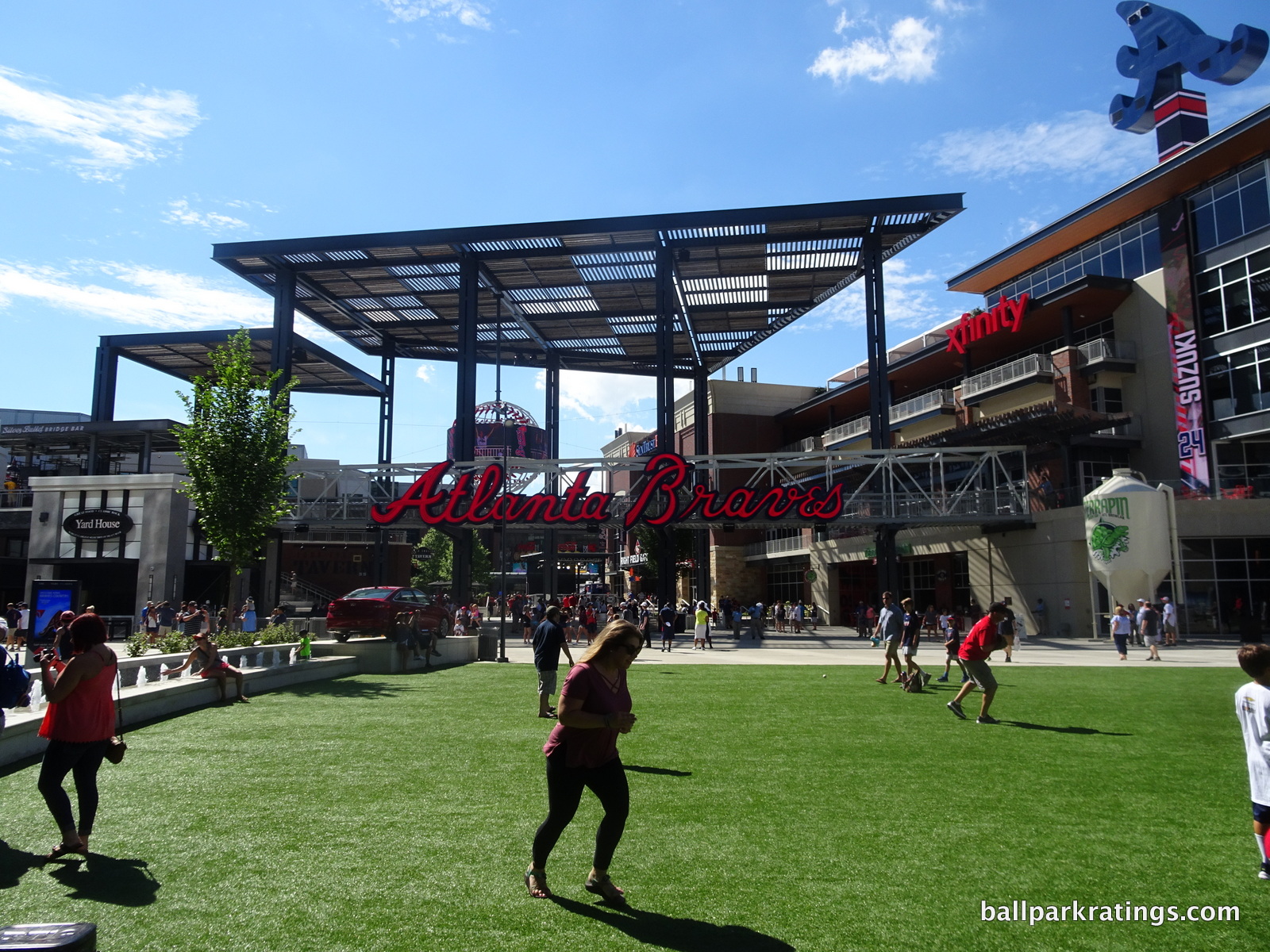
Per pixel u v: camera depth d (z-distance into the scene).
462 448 44.41
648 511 42.75
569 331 60.53
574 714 4.96
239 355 23.78
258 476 23.11
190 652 14.16
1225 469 37.28
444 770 8.64
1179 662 23.17
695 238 44.34
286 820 6.73
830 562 55.69
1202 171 38.16
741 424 68.50
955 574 46.97
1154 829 6.46
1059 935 4.55
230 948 4.35
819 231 43.56
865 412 63.28
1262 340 35.62
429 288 51.72
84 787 5.90
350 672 19.55
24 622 29.77
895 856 5.84
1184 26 43.19
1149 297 41.25
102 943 4.40
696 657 26.56
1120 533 31.12
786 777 8.27
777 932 4.57
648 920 4.73
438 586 73.19
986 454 40.41
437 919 4.74
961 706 12.78
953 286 53.62
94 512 44.72
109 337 56.44
